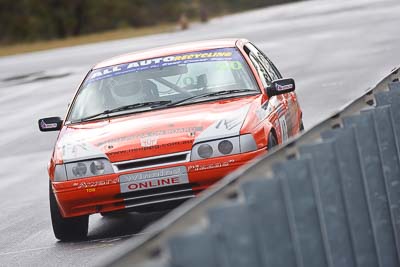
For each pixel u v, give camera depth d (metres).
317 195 9.62
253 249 7.91
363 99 13.95
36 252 19.42
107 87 21.23
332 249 9.93
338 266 10.05
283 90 20.81
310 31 78.56
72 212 19.47
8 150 37.69
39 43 169.12
